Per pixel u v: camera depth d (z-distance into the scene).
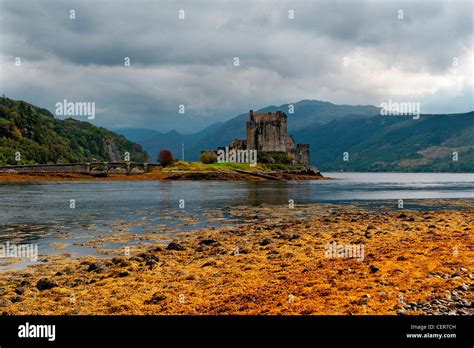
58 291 22.81
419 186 158.38
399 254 27.17
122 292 22.38
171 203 78.56
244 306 19.20
